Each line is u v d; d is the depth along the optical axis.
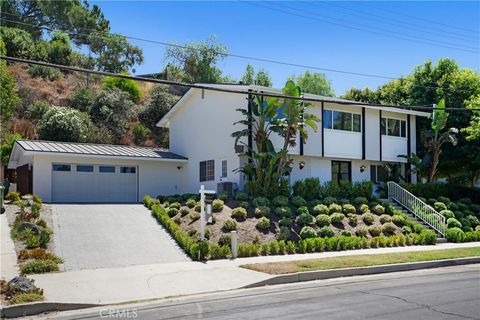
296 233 19.95
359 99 40.19
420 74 34.47
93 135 38.19
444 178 39.12
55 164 25.78
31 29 58.56
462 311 9.24
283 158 23.70
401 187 27.02
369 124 29.91
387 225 22.16
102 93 43.03
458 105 31.97
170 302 10.81
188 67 53.53
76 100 43.50
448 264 16.88
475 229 25.05
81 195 26.44
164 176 29.41
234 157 26.05
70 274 13.63
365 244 19.61
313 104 26.72
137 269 14.50
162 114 45.38
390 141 30.94
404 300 10.34
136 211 22.64
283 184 23.91
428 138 32.22
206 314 9.34
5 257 14.84
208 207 17.72
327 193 25.30
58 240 17.34
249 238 18.72
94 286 12.17
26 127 37.94
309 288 12.28
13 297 10.39
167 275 13.62
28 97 42.59
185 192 29.97
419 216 24.95
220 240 17.95
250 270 14.21
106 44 57.75
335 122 28.42
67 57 52.47
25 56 49.22
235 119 26.17
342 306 9.79
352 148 28.97
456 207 27.41
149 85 56.06
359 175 29.97
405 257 16.83
